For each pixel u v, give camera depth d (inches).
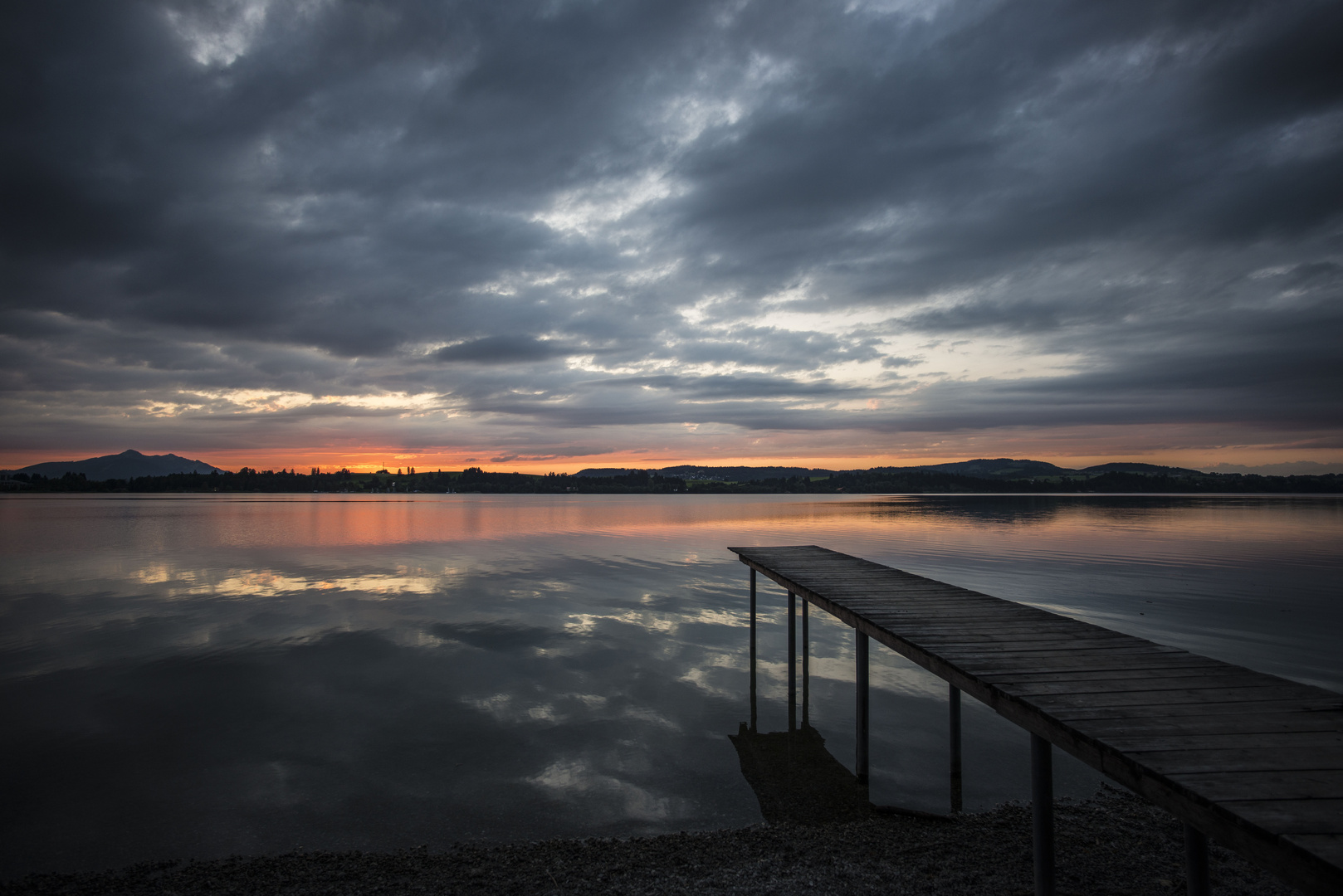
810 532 1801.2
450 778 291.6
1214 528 1878.7
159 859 223.5
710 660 496.7
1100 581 860.6
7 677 449.1
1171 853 219.6
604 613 681.6
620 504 4687.5
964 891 192.7
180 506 4055.1
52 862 221.6
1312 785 117.4
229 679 444.5
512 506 4158.5
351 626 617.9
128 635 580.1
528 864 215.6
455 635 575.8
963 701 400.2
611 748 326.3
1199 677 187.6
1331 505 3673.7
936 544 1387.8
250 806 263.4
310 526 2135.8
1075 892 193.3
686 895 192.5
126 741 334.3
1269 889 195.5
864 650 290.0
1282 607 674.8
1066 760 313.9
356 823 250.1
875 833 239.1
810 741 336.8
